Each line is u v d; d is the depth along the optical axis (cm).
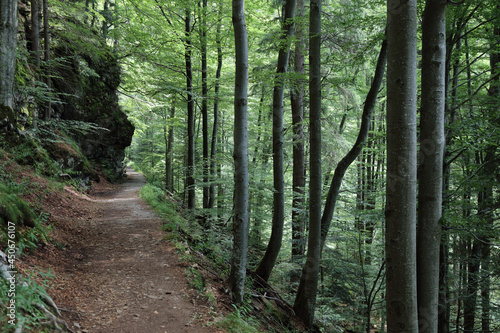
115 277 501
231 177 1023
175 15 1177
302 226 935
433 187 384
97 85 1738
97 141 1756
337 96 1144
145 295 451
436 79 383
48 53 1191
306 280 610
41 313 304
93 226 794
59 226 684
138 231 780
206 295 469
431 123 386
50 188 891
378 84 586
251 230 1155
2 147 837
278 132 674
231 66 1705
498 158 620
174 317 403
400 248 319
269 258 695
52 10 1441
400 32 311
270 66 1126
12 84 862
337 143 1070
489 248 730
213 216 959
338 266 767
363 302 835
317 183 583
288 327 553
